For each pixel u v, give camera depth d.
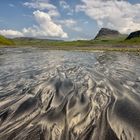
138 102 9.55
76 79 13.84
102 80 13.62
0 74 17.19
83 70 18.39
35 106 8.77
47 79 14.09
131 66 23.33
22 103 9.15
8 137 6.57
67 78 14.24
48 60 30.58
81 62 27.41
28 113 8.12
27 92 10.77
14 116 7.90
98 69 19.69
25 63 25.89
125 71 19.06
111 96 10.09
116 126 7.25
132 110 8.54
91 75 15.44
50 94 10.24
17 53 48.94
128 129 7.09
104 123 7.36
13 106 8.84
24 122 7.44
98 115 7.91
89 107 8.58
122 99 9.77
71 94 10.16
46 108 8.54
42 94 10.29
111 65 23.95
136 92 11.26
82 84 12.33
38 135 6.65
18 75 16.42
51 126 7.14
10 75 16.56
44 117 7.75
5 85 12.91
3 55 41.09
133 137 6.66
